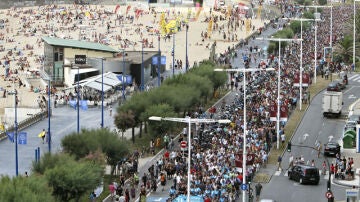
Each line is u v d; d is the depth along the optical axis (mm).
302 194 160875
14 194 124812
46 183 135875
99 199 157125
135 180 164875
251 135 193625
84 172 146500
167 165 170875
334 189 165500
